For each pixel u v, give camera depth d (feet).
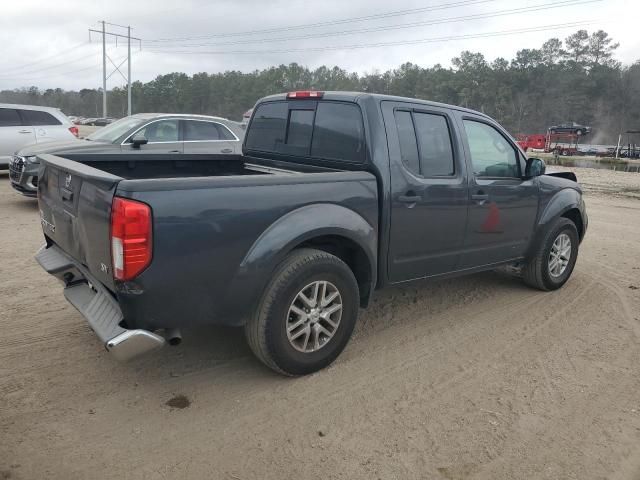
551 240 18.37
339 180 12.28
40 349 13.28
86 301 11.44
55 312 15.64
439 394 11.86
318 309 12.19
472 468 9.45
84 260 11.26
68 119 44.21
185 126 31.76
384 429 10.50
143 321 9.95
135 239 9.49
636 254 25.45
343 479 9.09
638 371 13.21
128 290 9.75
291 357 11.91
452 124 14.94
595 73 298.97
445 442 10.15
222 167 17.04
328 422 10.68
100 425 10.34
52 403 11.02
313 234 11.70
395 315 16.47
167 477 9.03
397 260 13.93
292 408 11.13
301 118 15.14
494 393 11.98
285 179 11.41
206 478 9.03
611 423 10.94
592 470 9.52
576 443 10.25
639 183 67.05
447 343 14.55
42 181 13.41
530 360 13.66
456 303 17.69
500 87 294.66
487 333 15.30
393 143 13.42
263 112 16.61
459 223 15.11
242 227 10.73
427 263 14.71
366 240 12.80
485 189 15.65
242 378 12.27
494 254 16.74
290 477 9.10
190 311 10.43
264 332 11.42
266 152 16.37
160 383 11.94
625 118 284.82
